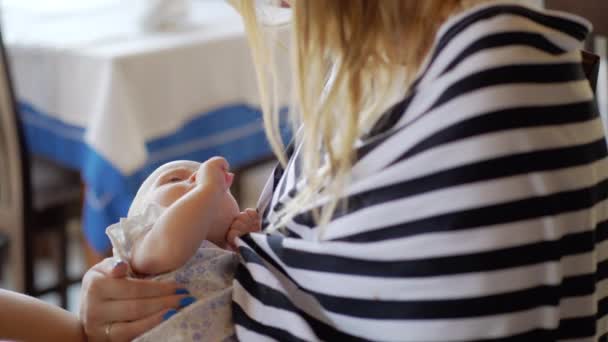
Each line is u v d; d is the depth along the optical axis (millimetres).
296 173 776
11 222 1859
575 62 631
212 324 720
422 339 595
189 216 731
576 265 625
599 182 659
